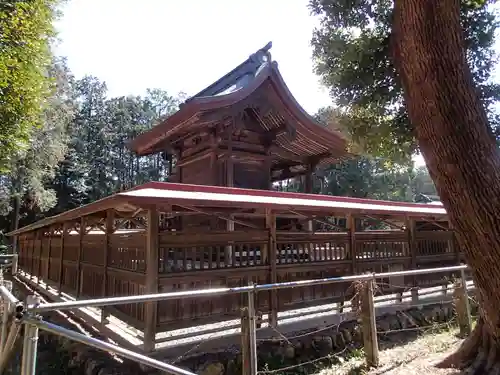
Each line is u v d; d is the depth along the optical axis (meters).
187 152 10.84
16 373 3.83
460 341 5.44
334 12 5.60
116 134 39.78
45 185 27.41
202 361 4.76
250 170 10.33
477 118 3.63
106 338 5.65
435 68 3.62
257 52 10.48
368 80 5.54
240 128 9.79
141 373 4.43
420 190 33.44
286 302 6.22
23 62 7.41
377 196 25.72
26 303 2.01
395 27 4.07
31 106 8.04
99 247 6.86
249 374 3.16
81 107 40.97
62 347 6.05
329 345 5.68
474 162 3.53
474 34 5.19
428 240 9.09
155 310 4.79
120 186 38.34
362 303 4.62
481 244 3.54
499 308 3.63
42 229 11.80
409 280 8.33
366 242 7.64
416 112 3.85
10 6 7.07
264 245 6.06
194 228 9.39
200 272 5.26
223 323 6.40
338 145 10.59
